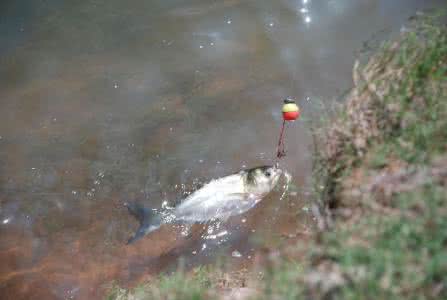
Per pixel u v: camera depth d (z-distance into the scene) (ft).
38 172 51.08
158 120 55.31
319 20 67.46
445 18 44.06
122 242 44.04
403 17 65.51
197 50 65.31
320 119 33.73
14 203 48.26
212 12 71.56
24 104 59.93
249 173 44.91
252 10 70.64
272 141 50.39
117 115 56.90
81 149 53.06
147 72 62.75
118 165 50.83
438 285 20.26
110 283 40.70
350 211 25.07
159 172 49.42
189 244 42.78
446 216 21.56
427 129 26.50
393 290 20.25
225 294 31.96
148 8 74.54
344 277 21.77
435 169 23.80
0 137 55.67
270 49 63.62
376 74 31.96
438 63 30.48
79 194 48.57
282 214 42.91
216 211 44.34
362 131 29.48
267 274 24.84
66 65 65.92
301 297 22.09
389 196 24.54
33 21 74.95
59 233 45.42
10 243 45.01
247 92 57.11
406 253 21.03
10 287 41.52
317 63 60.34
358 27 65.41
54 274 42.14
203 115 54.95
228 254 40.91
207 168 49.06
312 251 24.11
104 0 77.66
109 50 67.77
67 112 58.18
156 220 45.11
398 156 26.43
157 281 36.88
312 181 31.71
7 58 68.03
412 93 29.19
